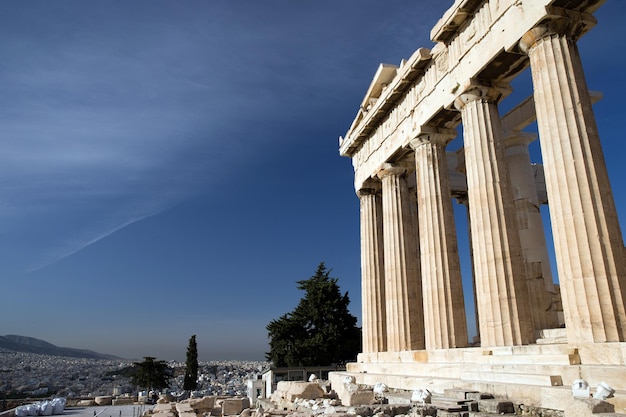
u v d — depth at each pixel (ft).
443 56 67.82
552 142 46.29
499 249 54.85
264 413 54.13
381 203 99.30
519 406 38.78
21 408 93.09
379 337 90.74
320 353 173.17
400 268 82.28
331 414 44.98
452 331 64.34
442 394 49.32
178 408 79.30
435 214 70.18
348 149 104.12
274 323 183.93
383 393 59.72
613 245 42.19
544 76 47.93
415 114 75.46
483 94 60.59
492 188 57.11
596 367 37.06
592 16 48.55
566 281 43.45
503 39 54.19
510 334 51.93
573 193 43.96
